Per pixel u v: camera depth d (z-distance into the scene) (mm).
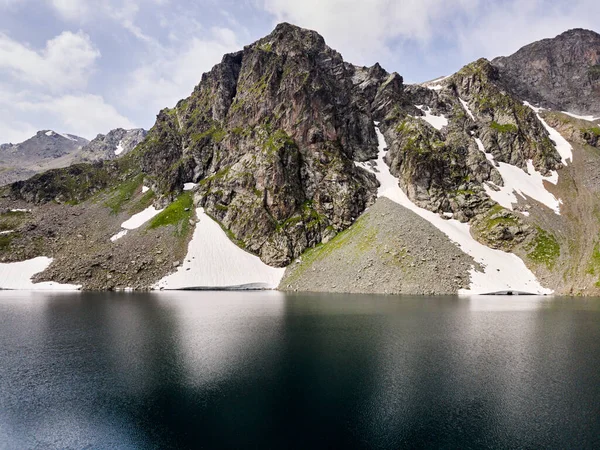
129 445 22281
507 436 22922
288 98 145750
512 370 33938
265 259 115125
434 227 109875
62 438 23250
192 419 25062
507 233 108625
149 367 34875
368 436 22906
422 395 28547
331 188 128625
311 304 73250
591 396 28500
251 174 131250
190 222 126438
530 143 151250
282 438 22703
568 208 122688
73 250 120312
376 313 61906
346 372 33188
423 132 142625
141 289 103438
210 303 75125
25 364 36031
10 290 101750
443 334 47312
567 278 95812
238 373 33062
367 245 106812
